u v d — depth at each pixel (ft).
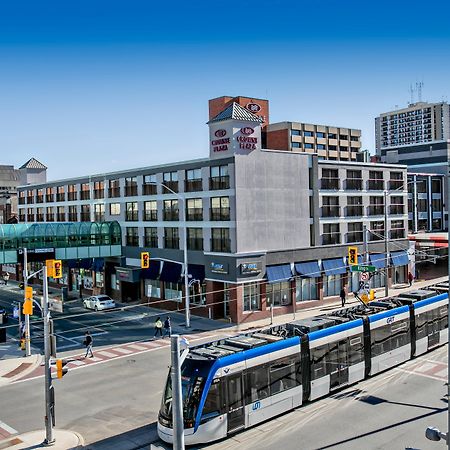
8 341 127.75
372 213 181.47
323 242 164.25
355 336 83.05
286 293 151.43
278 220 150.20
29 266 240.12
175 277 157.99
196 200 153.99
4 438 68.18
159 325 126.31
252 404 66.28
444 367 92.38
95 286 194.18
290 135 365.81
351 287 171.22
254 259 142.10
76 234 175.22
